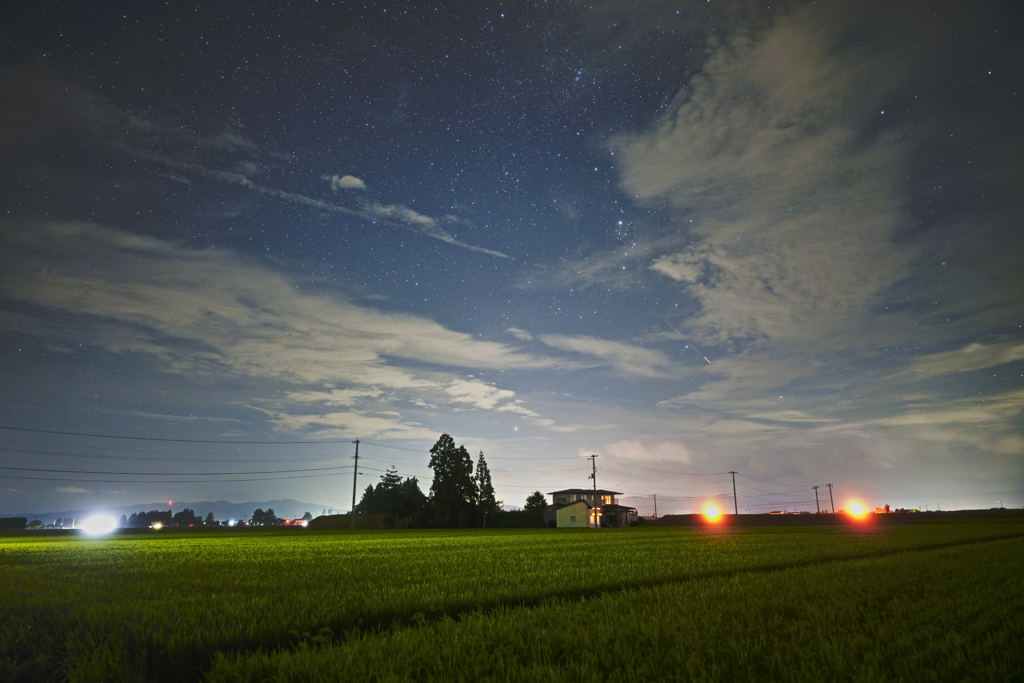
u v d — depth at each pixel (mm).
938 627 7973
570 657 6527
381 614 9781
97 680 6816
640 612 8953
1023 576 13180
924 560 17578
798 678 5617
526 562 19578
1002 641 7145
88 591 12547
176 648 7434
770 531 58719
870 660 6176
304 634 7594
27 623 9172
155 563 20938
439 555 23891
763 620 8438
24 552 29188
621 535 50031
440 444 97812
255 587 13086
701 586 12047
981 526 55219
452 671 6094
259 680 6172
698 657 6230
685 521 106375
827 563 18078
